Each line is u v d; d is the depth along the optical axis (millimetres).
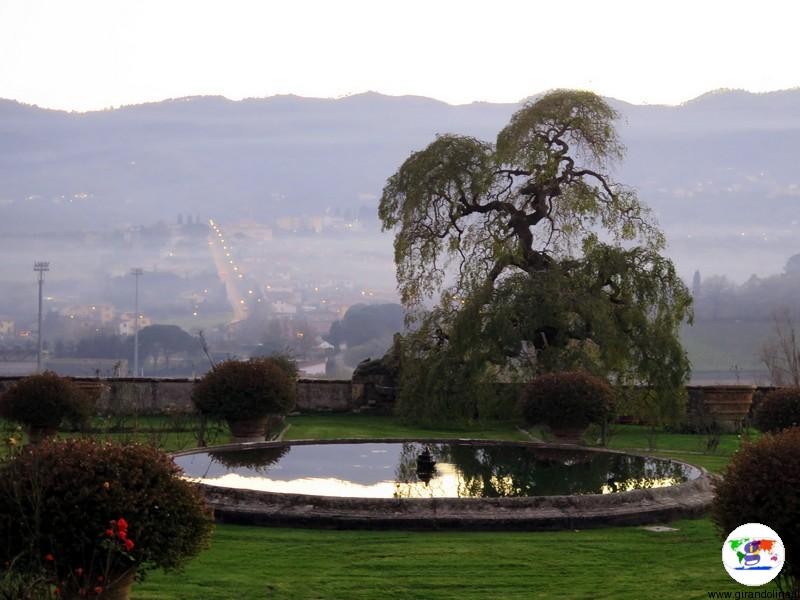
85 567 7938
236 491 12336
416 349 30922
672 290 30953
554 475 14312
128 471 8164
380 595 9266
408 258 33250
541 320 29609
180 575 9789
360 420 29922
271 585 9516
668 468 14898
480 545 11133
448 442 17312
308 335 187000
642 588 9555
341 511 11867
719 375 117750
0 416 21094
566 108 32312
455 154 32688
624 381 29938
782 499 8492
